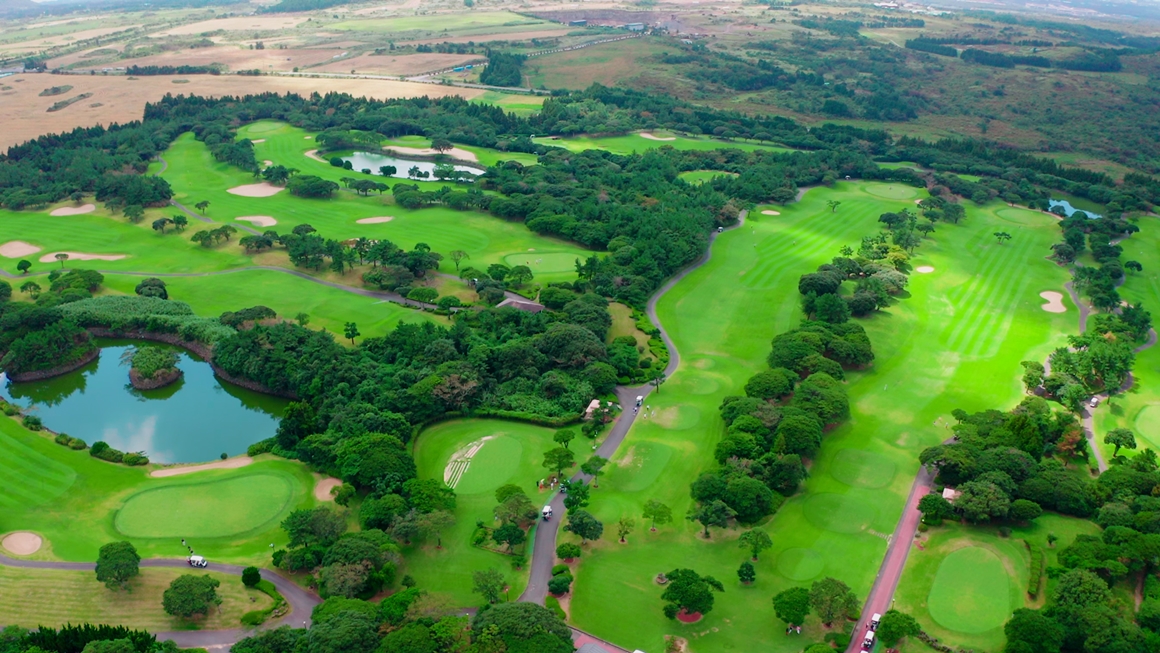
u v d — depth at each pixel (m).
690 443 177.88
